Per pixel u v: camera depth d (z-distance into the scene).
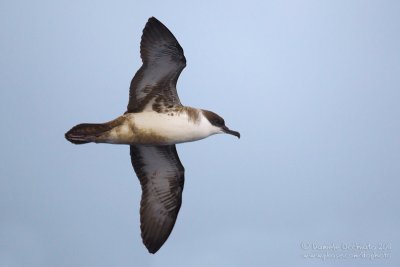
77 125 14.72
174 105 15.27
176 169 16.69
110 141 15.06
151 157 16.59
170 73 14.83
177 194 16.84
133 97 15.07
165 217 16.89
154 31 14.34
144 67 14.71
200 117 15.55
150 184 16.81
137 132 15.07
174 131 15.23
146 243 16.69
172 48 14.42
